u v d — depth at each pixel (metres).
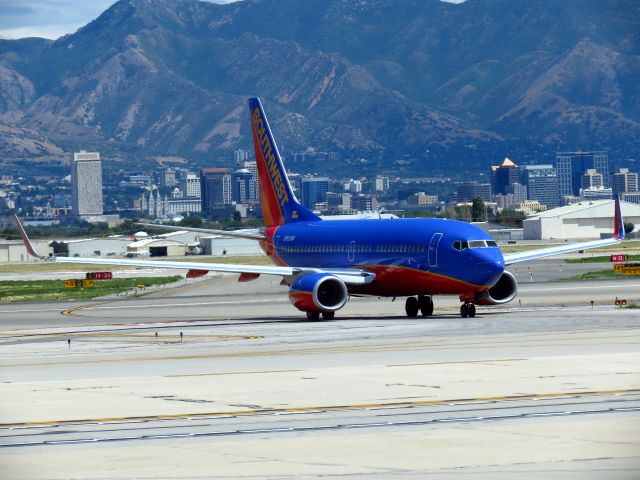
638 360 114.25
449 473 67.00
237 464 71.12
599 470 66.81
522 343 135.50
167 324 199.62
